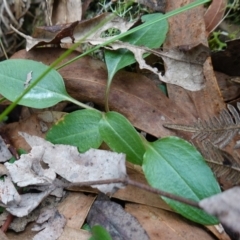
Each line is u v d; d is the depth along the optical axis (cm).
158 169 39
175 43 42
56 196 40
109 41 40
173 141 39
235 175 39
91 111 40
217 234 38
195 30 42
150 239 38
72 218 39
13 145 41
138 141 39
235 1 44
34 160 40
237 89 42
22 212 39
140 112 41
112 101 41
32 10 47
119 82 41
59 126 40
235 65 42
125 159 39
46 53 42
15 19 46
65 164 40
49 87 41
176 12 40
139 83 41
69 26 41
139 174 40
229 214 35
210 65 41
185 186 38
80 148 40
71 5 45
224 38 44
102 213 39
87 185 38
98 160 39
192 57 40
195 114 41
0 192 39
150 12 45
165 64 41
